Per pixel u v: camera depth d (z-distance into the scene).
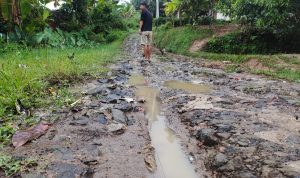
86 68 7.13
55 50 11.98
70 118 3.64
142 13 10.63
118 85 5.77
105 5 25.45
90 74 6.54
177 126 3.62
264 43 13.19
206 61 11.86
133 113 4.02
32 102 4.15
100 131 3.24
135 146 2.91
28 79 4.86
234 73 8.54
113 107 4.12
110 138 3.09
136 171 2.44
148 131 3.38
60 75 5.84
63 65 6.47
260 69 9.20
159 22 29.86
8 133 3.08
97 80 6.19
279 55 9.88
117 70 7.84
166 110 4.27
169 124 3.68
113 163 2.55
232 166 2.46
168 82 6.58
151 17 10.76
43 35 13.10
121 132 3.27
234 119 3.64
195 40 16.41
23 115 3.68
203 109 4.12
